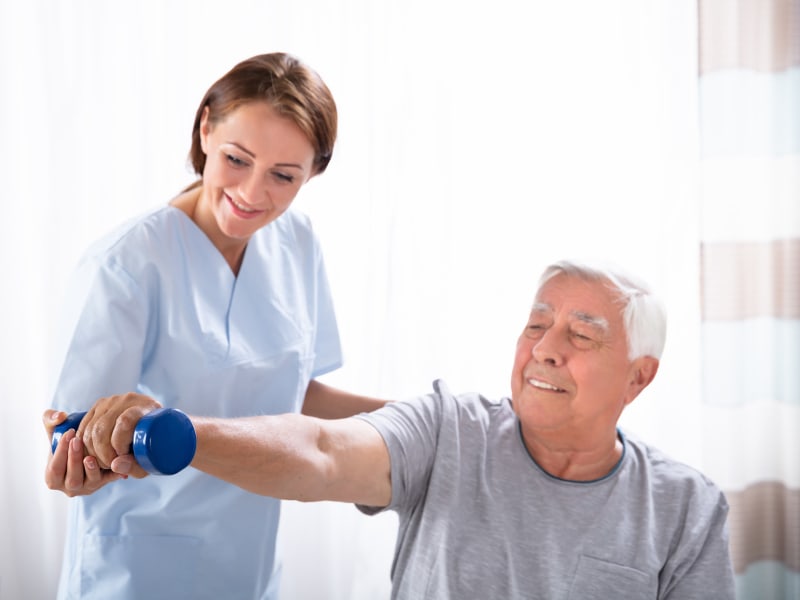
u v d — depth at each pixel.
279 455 0.97
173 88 1.75
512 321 1.92
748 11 1.86
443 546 1.08
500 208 1.90
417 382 1.89
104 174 1.73
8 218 1.69
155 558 1.17
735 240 1.87
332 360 1.46
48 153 1.69
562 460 1.12
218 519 1.20
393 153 1.84
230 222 1.14
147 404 0.81
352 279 1.85
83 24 1.69
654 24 1.91
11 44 1.68
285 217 1.36
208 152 1.13
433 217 1.88
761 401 1.94
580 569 1.05
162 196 1.76
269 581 1.33
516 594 1.06
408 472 1.12
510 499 1.10
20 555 1.73
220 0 1.76
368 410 1.44
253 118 1.07
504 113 1.89
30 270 1.72
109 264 1.10
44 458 1.73
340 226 1.84
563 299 1.11
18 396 1.71
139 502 1.17
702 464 1.91
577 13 1.90
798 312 1.89
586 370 1.08
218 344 1.19
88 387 1.08
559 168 1.92
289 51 1.80
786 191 1.89
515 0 1.88
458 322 1.91
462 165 1.89
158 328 1.16
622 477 1.12
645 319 1.10
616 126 1.92
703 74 1.84
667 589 1.08
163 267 1.14
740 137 1.87
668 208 1.92
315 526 1.84
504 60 1.89
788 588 1.93
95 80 1.71
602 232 1.93
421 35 1.85
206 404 1.19
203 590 1.22
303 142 1.10
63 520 1.75
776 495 1.95
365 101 1.83
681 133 1.91
